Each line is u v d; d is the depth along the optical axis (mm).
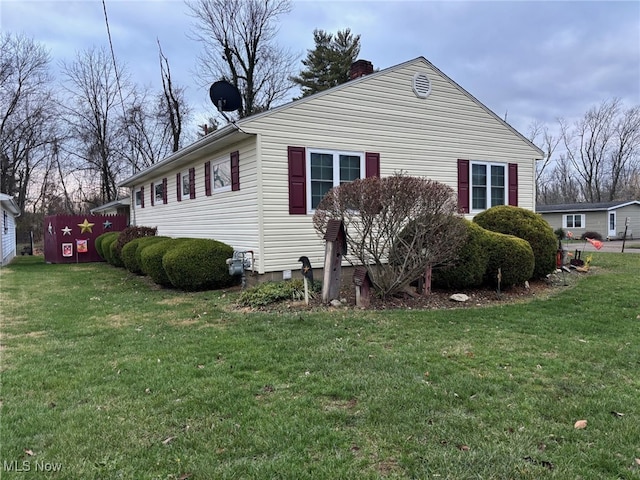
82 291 8734
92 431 2701
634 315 5723
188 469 2289
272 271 8086
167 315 6191
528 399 3100
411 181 6160
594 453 2402
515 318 5617
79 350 4480
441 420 2795
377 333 4934
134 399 3188
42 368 3906
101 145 25734
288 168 8203
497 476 2211
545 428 2686
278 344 4512
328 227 6641
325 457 2389
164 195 13719
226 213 9312
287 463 2332
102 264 15742
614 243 25672
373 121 9141
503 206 9078
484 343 4504
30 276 11617
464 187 10438
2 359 4199
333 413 2902
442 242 6281
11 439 2609
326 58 26625
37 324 5703
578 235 31141
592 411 2908
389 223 6289
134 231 13836
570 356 4059
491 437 2586
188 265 8164
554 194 44844
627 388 3301
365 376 3561
